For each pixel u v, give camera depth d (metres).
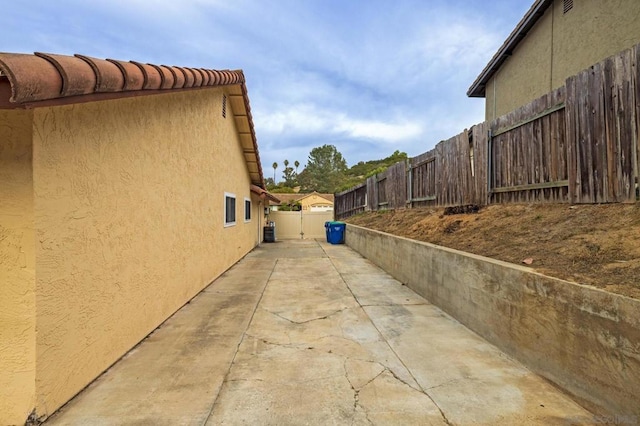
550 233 4.11
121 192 3.45
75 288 2.72
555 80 8.45
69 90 2.11
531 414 2.40
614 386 2.23
